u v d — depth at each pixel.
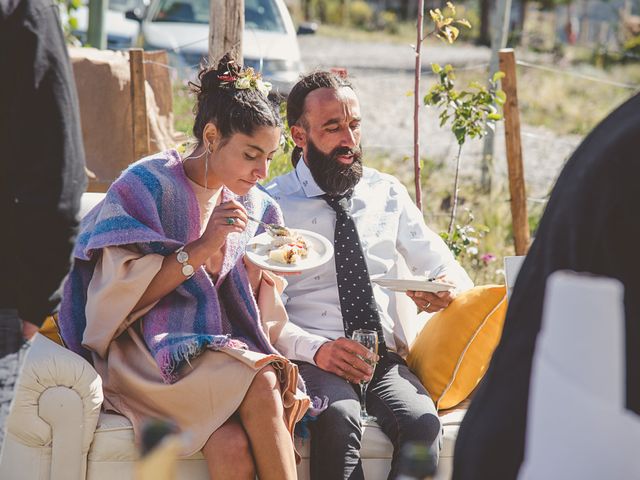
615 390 1.38
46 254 2.28
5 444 3.16
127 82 6.20
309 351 3.50
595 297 1.38
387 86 15.01
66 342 3.40
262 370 3.16
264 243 3.58
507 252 6.48
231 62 3.39
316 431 3.31
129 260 3.26
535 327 1.73
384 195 3.99
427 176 8.44
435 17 4.89
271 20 10.02
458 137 5.40
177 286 3.36
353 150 3.83
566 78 17.44
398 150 10.04
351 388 3.41
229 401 3.12
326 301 3.77
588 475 1.38
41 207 2.25
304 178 3.91
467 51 23.16
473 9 29.27
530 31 24.47
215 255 3.49
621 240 1.63
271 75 9.34
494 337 3.57
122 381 3.27
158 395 3.16
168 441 1.61
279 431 3.11
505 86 5.52
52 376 3.07
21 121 2.24
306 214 3.87
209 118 3.37
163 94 6.50
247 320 3.47
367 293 3.70
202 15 10.57
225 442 3.09
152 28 10.27
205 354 3.21
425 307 3.70
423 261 3.95
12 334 2.32
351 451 3.23
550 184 9.38
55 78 2.26
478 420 1.78
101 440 3.15
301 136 3.89
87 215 3.48
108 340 3.29
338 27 28.70
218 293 3.52
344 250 3.76
